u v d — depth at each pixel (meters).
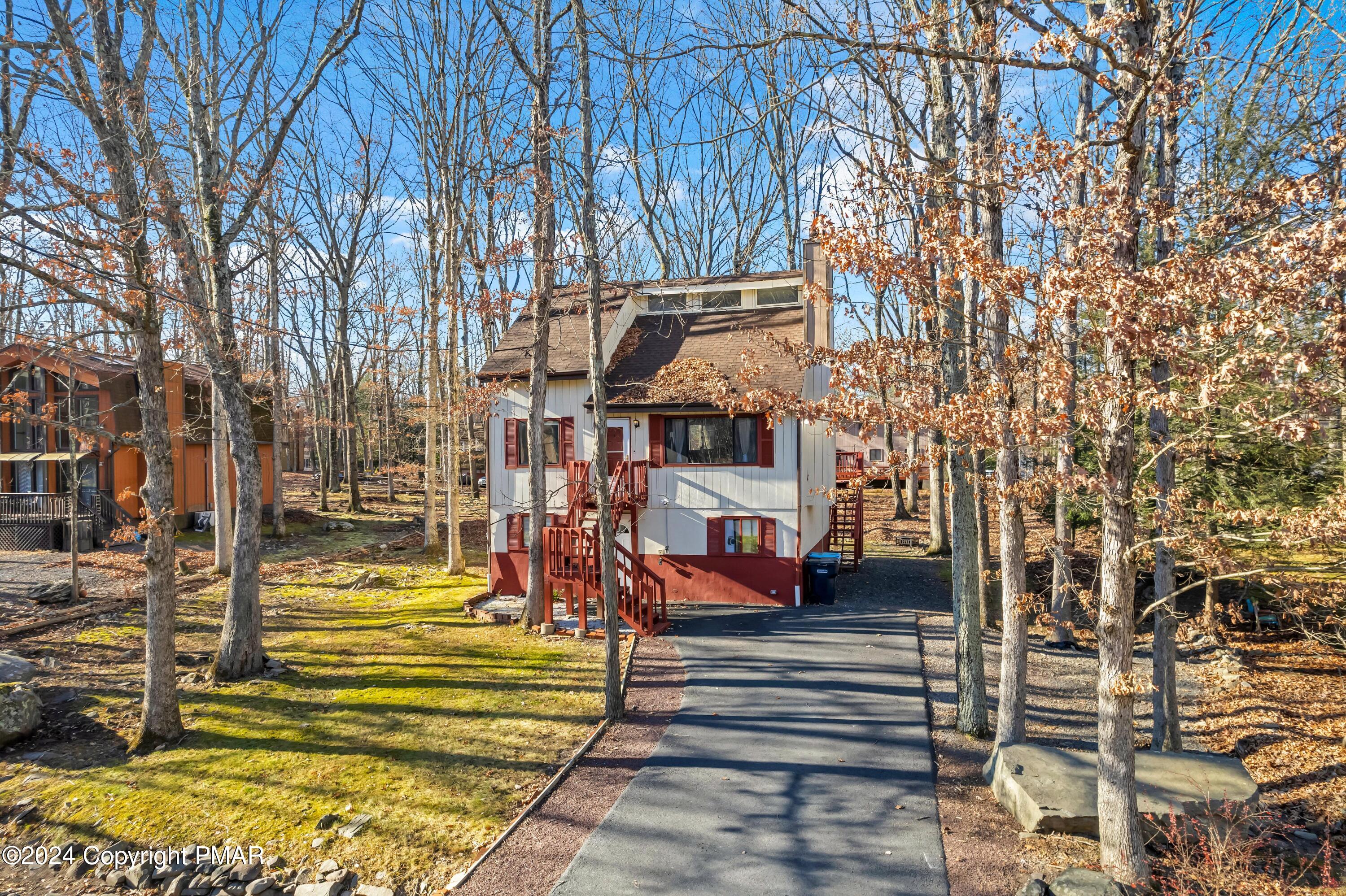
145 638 16.17
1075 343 7.32
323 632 17.16
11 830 9.07
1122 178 6.90
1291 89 11.80
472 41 23.23
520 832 8.81
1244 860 7.52
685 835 8.66
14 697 11.47
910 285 7.99
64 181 9.30
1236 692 13.66
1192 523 9.84
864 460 37.38
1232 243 7.32
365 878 8.03
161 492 11.48
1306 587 9.28
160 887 8.04
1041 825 8.52
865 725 11.79
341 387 43.50
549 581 17.23
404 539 31.09
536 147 16.09
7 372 27.28
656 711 12.51
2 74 9.64
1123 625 7.39
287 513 34.22
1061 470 9.59
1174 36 6.05
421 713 12.40
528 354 21.94
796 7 7.88
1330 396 5.45
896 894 7.52
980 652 11.62
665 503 20.66
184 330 15.12
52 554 24.00
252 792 9.84
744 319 22.27
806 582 20.34
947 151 11.44
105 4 11.02
